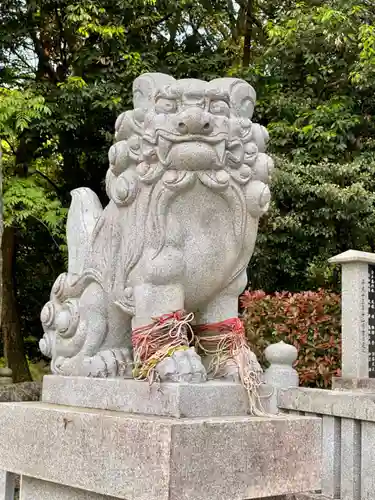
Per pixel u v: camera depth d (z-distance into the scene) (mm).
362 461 3523
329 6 8758
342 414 3564
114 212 2432
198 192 2234
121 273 2348
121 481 1939
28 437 2322
